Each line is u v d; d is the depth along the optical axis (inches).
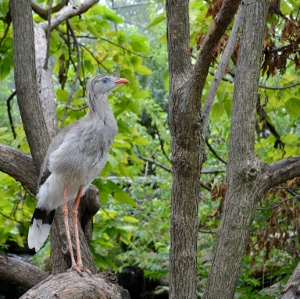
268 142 480.7
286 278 506.6
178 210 270.5
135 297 759.7
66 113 438.6
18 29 349.1
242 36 280.1
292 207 422.9
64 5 496.1
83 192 349.4
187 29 267.3
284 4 397.1
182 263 271.0
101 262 428.8
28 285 355.6
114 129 342.0
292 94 462.9
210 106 283.6
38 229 352.2
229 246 267.4
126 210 671.8
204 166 644.1
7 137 411.8
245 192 270.2
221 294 264.2
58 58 509.4
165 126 748.0
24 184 356.2
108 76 343.6
